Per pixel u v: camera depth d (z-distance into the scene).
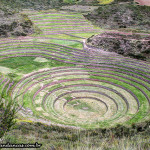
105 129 31.42
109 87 48.22
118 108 41.81
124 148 15.96
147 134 26.53
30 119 34.34
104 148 17.02
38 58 61.47
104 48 61.84
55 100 44.88
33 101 43.03
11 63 57.88
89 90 48.03
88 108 43.09
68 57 60.62
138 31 75.06
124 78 50.69
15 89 45.16
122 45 61.28
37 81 49.47
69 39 70.81
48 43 68.88
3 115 17.45
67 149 17.12
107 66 55.44
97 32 77.44
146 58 56.25
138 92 45.22
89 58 59.16
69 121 37.19
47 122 34.09
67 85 49.12
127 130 29.56
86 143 18.72
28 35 74.38
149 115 37.31
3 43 67.69
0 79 47.03
